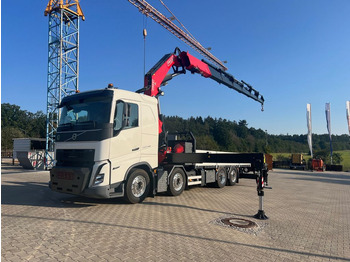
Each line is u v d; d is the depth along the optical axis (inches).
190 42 1423.5
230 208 298.4
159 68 389.7
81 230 199.2
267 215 273.3
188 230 209.5
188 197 358.3
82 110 285.6
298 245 187.9
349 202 381.4
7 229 197.0
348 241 201.5
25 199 318.3
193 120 4247.0
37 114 3740.2
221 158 323.0
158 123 334.3
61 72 832.9
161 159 353.4
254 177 406.0
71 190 260.8
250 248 177.8
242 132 3794.3
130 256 155.9
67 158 279.9
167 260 153.0
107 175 263.0
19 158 832.9
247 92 570.9
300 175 974.4
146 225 217.5
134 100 299.9
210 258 158.6
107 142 263.4
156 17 1089.4
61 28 842.8
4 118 3341.5
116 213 253.1
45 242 172.7
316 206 336.8
